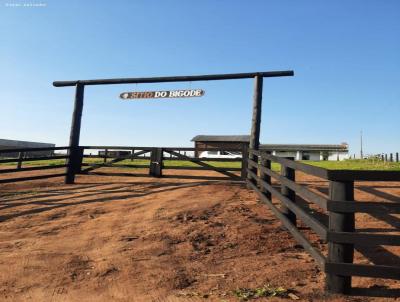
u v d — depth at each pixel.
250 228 5.95
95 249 5.15
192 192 9.36
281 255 4.73
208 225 6.19
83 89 12.23
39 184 11.59
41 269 4.38
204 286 3.80
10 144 44.75
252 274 4.08
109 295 3.64
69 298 3.58
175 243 5.36
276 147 57.16
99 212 7.48
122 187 10.60
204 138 51.50
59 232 6.10
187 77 11.14
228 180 11.53
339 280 3.48
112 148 12.01
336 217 3.56
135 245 5.30
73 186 11.12
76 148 11.89
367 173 3.47
